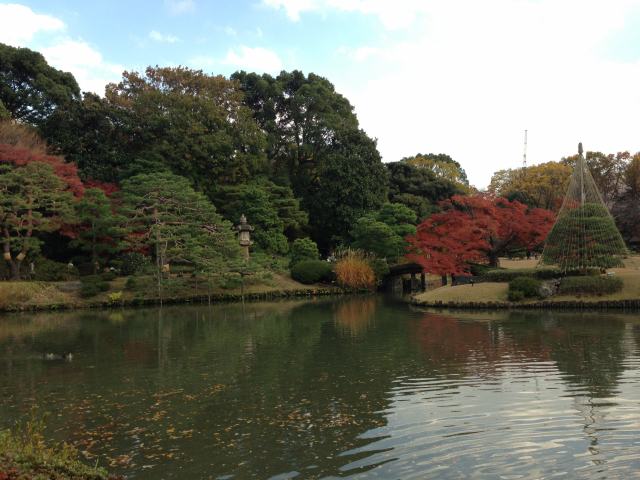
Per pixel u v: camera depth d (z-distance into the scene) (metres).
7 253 36.62
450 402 11.72
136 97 52.62
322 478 7.96
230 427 10.49
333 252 53.00
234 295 40.84
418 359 16.56
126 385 14.27
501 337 20.20
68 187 40.31
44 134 45.62
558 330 21.48
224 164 51.00
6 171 37.00
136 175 42.34
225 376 15.02
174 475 8.24
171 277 39.59
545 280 31.19
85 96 49.19
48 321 29.06
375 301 38.78
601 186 58.41
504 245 41.53
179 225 40.00
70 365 17.06
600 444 8.91
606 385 12.69
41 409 12.16
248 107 60.75
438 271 36.53
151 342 21.33
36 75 47.59
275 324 26.39
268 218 49.12
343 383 13.79
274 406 11.88
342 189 53.75
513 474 7.84
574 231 30.94
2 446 7.11
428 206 59.16
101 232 39.38
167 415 11.43
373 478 7.89
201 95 54.44
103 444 9.73
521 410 10.94
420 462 8.43
